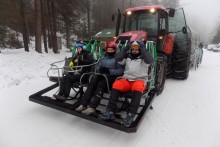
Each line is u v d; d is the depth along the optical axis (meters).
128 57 3.56
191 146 2.93
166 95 5.09
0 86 5.25
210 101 4.72
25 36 11.71
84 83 3.83
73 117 3.70
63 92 3.74
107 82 3.37
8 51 11.84
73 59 4.16
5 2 10.55
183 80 6.82
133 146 2.90
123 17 6.05
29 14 12.51
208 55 20.64
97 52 4.64
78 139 3.03
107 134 3.20
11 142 2.89
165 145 2.94
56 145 2.87
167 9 5.89
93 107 3.20
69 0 14.09
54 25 14.38
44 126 3.36
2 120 3.49
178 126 3.49
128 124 2.81
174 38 6.53
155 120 3.69
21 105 4.14
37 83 5.77
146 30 5.69
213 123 3.63
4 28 12.20
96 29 25.25
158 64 4.69
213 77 7.43
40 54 10.75
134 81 3.34
